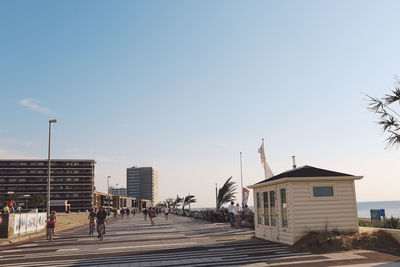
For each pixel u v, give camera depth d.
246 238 16.98
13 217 21.19
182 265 10.30
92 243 17.06
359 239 12.22
